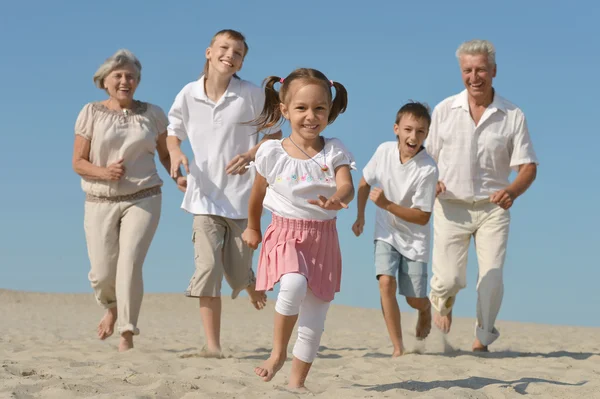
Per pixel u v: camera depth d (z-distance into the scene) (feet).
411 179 19.35
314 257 12.85
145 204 20.30
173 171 18.52
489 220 21.56
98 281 20.58
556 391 14.38
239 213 19.06
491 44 20.95
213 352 19.16
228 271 19.60
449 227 21.84
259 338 32.99
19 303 79.10
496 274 21.40
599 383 15.37
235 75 19.48
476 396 13.43
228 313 75.25
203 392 13.17
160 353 20.67
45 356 19.36
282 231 12.84
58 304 80.48
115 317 21.49
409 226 19.75
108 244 20.45
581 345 27.61
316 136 12.92
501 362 18.78
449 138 21.49
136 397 12.60
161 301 83.56
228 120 19.07
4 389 13.03
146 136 20.18
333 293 13.05
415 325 21.45
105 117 20.18
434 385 14.94
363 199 20.26
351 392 13.48
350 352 22.93
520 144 21.13
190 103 19.19
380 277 19.85
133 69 20.42
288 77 12.94
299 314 13.28
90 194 20.44
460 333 39.24
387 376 16.10
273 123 14.90
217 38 18.89
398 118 19.48
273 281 12.66
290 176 12.80
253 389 13.83
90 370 16.24
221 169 19.02
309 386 14.62
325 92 12.80
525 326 51.83
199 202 18.94
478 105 21.43
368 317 73.82
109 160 20.21
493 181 21.52
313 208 12.78
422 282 19.89
